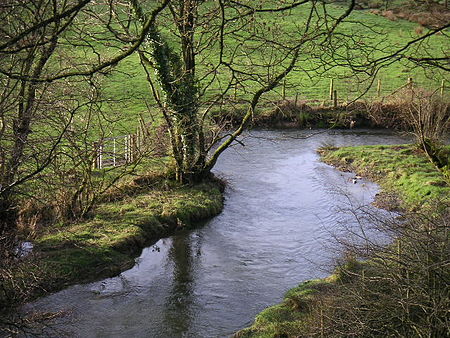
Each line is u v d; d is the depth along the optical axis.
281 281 16.44
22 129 13.70
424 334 9.30
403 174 25.67
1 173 12.61
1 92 13.94
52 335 13.12
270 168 28.30
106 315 14.41
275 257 18.11
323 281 15.26
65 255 16.77
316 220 21.31
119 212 20.30
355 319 10.23
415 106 31.84
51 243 17.33
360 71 9.44
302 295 14.42
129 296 15.49
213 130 23.86
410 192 23.58
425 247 9.97
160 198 21.97
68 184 17.41
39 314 13.66
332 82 38.09
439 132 28.62
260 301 15.26
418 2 9.98
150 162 23.17
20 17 10.98
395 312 9.91
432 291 9.56
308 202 23.41
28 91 13.91
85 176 18.61
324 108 36.56
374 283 10.88
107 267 16.84
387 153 29.16
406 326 9.85
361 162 28.45
